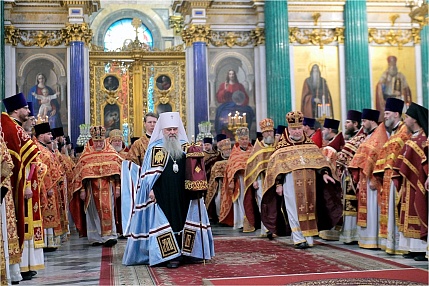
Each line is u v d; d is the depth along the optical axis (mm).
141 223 7984
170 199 7758
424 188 7547
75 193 11039
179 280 6547
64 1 20484
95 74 21688
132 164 8344
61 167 11312
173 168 7809
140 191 7973
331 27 21859
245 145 14016
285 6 20953
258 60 21625
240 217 13945
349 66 21438
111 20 29391
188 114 21312
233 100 21516
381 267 7129
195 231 7855
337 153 10750
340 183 9594
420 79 22141
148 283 6391
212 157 17188
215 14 21594
